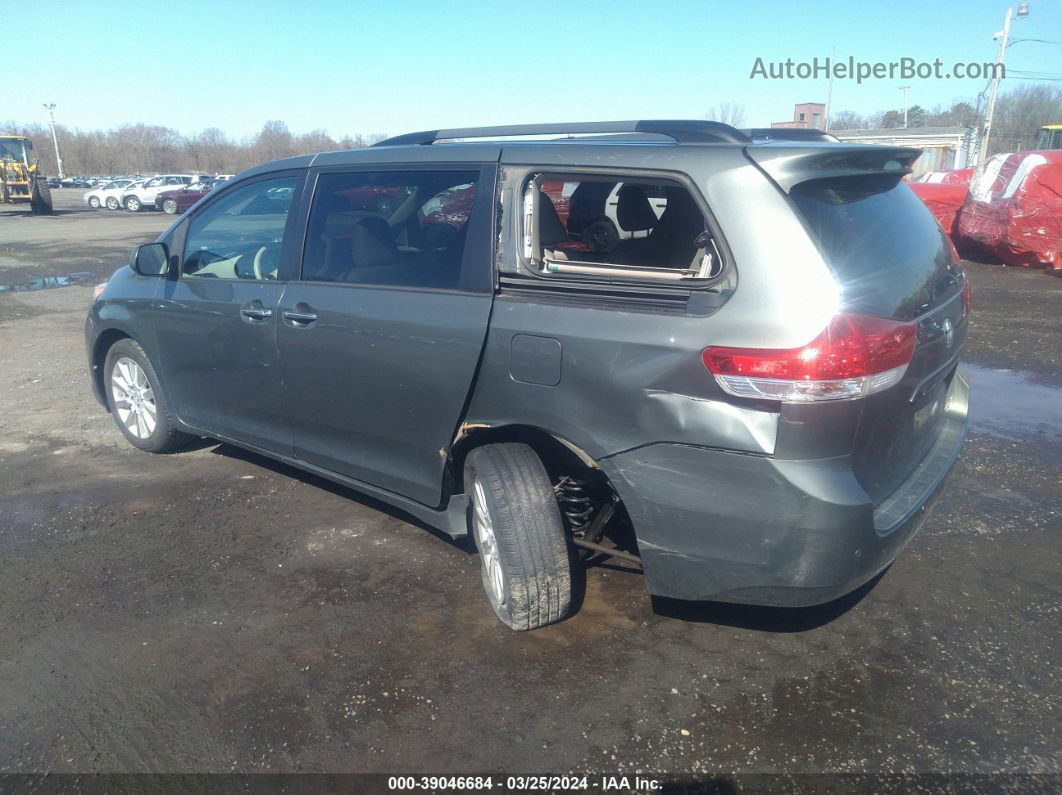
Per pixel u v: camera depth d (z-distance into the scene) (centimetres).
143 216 3259
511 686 289
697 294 264
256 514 429
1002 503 429
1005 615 328
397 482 360
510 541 300
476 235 317
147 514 429
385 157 358
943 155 2994
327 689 289
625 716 273
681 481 267
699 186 268
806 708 275
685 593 278
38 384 680
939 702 278
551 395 290
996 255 1345
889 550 271
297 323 377
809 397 245
